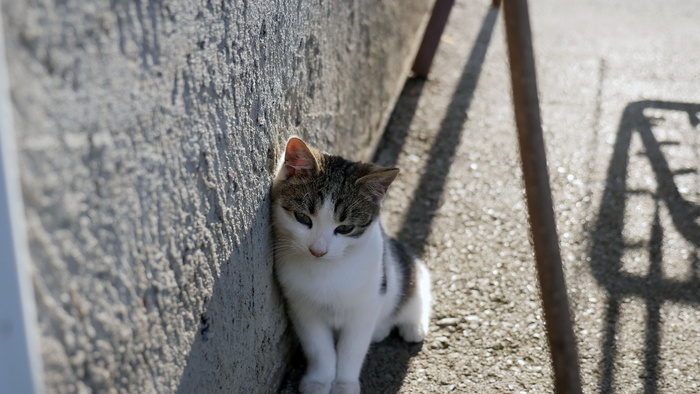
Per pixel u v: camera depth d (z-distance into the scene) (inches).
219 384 82.6
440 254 144.7
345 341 109.2
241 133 83.3
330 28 123.4
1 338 43.6
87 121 50.6
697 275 138.1
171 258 66.7
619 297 131.6
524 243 148.3
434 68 233.6
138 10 56.8
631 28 286.4
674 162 180.5
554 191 168.1
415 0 233.8
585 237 150.3
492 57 245.1
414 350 118.7
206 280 75.8
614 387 110.0
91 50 50.6
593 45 265.0
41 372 46.7
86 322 52.7
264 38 88.2
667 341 120.4
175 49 63.7
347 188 99.1
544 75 235.1
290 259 102.6
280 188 99.7
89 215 52.0
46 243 46.9
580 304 129.3
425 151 184.2
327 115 128.6
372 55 167.5
